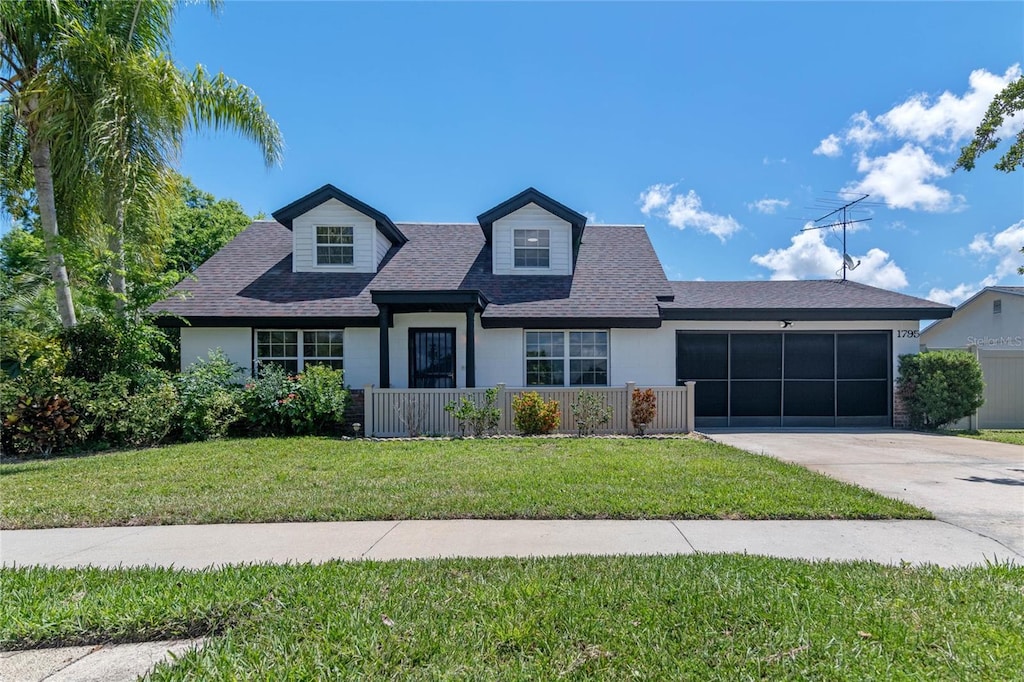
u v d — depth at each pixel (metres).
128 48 10.87
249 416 11.06
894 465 8.19
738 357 13.79
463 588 3.61
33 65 10.70
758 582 3.67
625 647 2.88
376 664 2.72
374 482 6.68
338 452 8.88
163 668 2.73
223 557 4.38
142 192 10.99
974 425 12.70
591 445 9.57
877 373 13.69
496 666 2.71
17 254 15.95
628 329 13.42
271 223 16.98
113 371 10.62
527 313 12.84
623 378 13.39
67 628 3.12
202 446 9.51
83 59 10.30
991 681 2.58
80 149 10.59
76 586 3.70
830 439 11.24
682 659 2.76
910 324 13.55
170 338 14.16
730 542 4.68
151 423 9.79
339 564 4.08
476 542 4.69
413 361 13.34
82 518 5.35
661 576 3.77
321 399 11.16
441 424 11.40
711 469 7.33
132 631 3.15
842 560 4.20
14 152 12.47
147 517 5.38
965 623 3.10
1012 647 2.85
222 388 11.26
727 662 2.73
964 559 4.26
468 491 6.21
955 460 8.65
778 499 5.86
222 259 14.86
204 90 12.29
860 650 2.82
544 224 14.62
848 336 13.75
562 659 2.77
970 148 9.03
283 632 3.04
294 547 4.60
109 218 11.47
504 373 13.29
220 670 2.69
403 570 3.93
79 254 11.27
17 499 5.96
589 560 4.13
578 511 5.48
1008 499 6.11
